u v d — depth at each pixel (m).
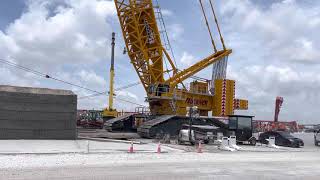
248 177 16.09
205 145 35.62
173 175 15.92
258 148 35.38
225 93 49.59
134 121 48.91
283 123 83.25
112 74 57.81
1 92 32.62
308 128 90.25
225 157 24.97
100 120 63.03
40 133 33.47
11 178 14.15
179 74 47.88
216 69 50.59
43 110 33.69
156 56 47.06
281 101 70.25
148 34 47.03
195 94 48.72
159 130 41.78
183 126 39.16
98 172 16.16
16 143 29.20
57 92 35.47
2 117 32.56
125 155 23.64
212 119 43.44
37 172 15.77
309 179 16.03
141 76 48.09
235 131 39.44
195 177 15.60
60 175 15.09
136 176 15.35
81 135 40.03
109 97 57.78
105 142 33.00
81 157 21.78
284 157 26.58
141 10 46.78
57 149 25.70
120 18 47.69
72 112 34.44
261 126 68.69
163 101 47.16
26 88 35.09
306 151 34.00
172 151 27.67
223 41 50.97
